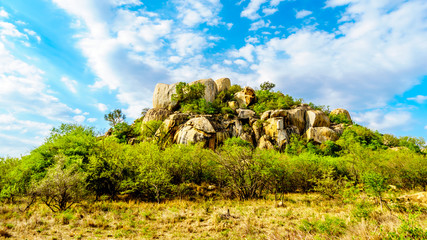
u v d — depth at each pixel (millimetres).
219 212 10695
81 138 15266
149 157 16656
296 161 19031
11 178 12992
